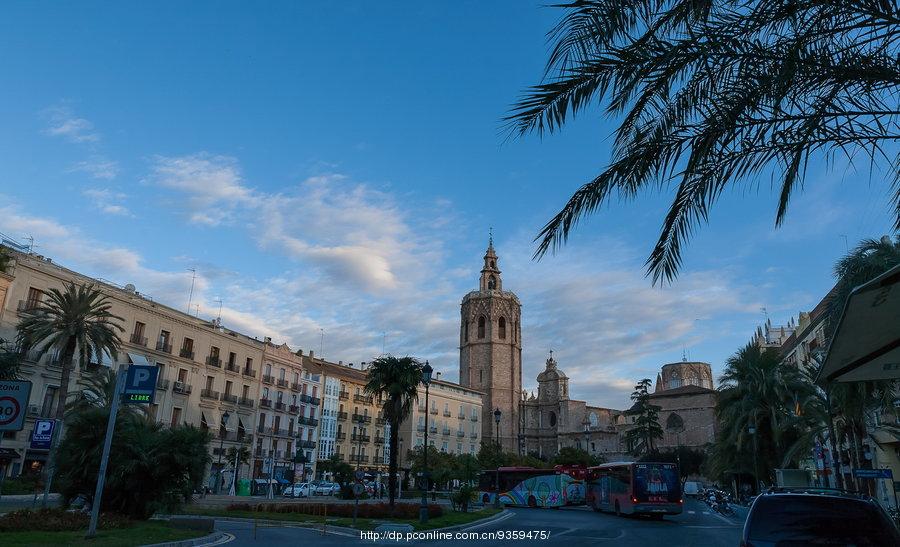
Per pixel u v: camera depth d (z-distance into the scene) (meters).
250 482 64.00
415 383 35.50
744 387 44.97
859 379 8.54
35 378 45.84
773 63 7.07
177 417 58.38
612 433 117.38
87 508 23.92
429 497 61.19
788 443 45.47
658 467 36.66
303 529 25.31
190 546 17.55
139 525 20.55
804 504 7.77
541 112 7.85
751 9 7.05
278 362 74.50
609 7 7.05
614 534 25.42
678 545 21.20
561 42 7.29
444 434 102.81
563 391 124.38
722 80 7.40
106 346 42.59
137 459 22.30
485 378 117.25
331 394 88.25
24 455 44.16
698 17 7.00
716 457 55.00
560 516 38.19
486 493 53.00
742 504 50.28
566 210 8.47
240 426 66.69
